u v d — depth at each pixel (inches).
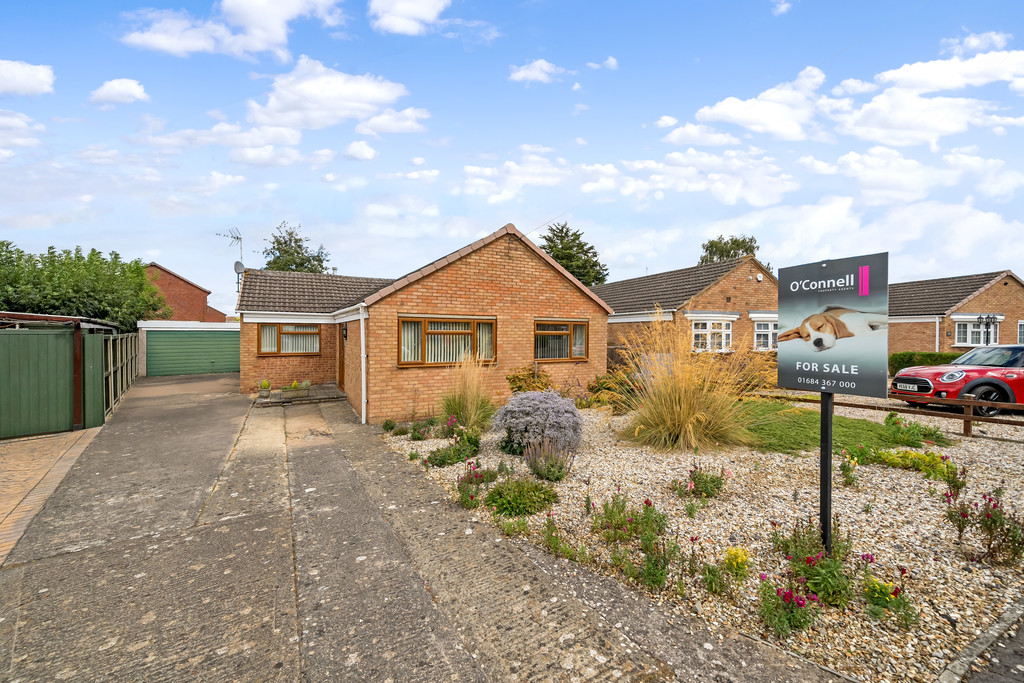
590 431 327.6
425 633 117.6
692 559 138.4
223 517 191.5
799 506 183.2
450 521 186.2
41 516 191.5
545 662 106.5
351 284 721.0
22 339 328.2
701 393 285.1
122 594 135.2
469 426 330.6
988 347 394.0
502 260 440.1
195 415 421.4
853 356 129.6
